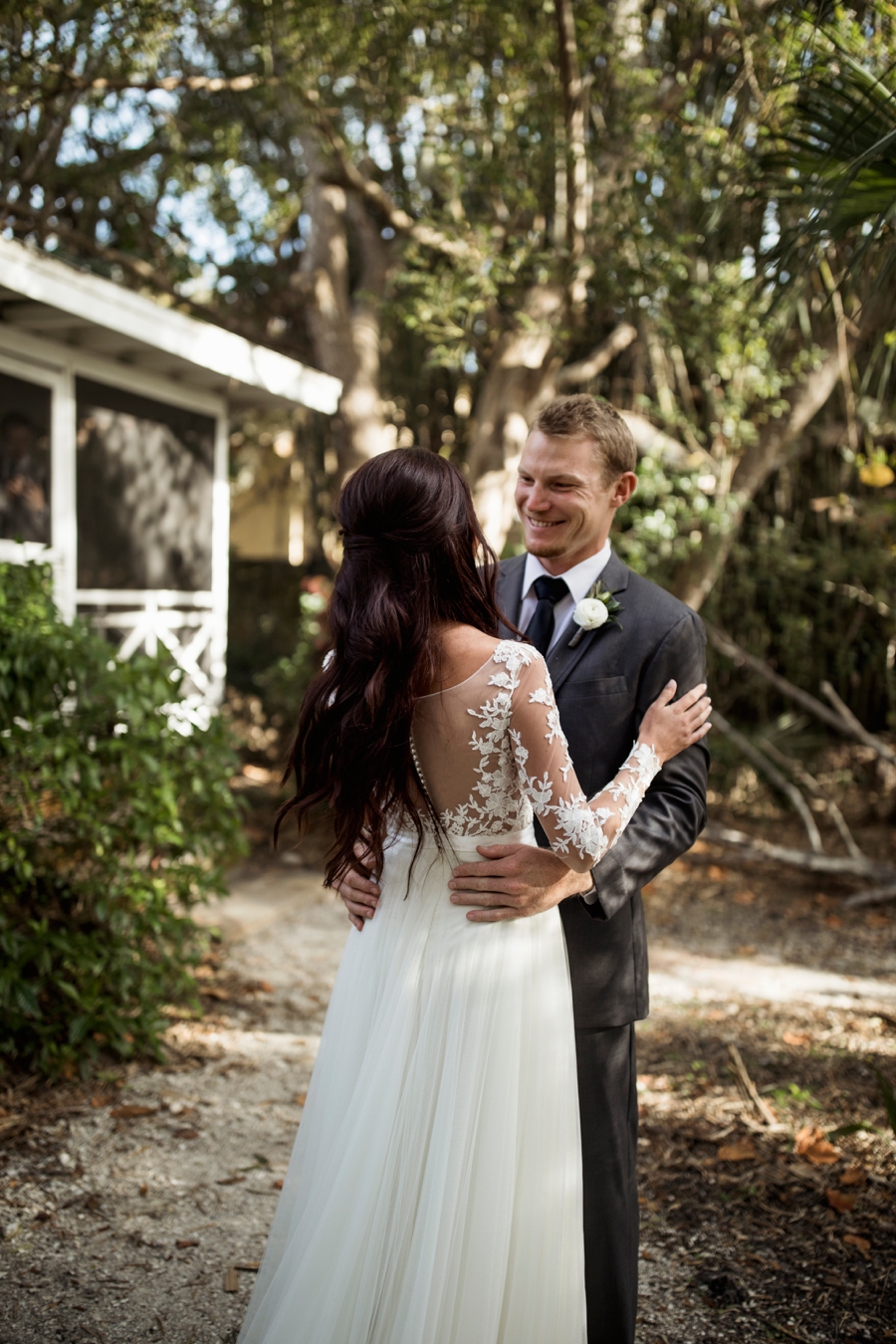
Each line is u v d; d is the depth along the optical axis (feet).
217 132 21.08
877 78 7.98
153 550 17.53
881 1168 8.38
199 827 11.18
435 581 4.84
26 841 9.60
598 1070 5.81
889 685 21.67
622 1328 5.71
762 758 19.89
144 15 14.92
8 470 13.94
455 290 17.13
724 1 15.06
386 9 16.01
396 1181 4.93
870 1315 6.57
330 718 4.99
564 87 16.01
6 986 8.91
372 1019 5.26
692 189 16.21
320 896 16.40
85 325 14.06
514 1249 5.08
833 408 22.09
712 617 21.42
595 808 4.88
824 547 21.79
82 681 9.91
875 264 10.16
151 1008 10.14
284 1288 5.16
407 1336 4.66
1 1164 8.02
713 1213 7.77
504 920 5.11
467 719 4.80
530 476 6.19
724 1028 11.46
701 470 19.90
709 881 17.93
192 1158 8.34
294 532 33.71
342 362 21.63
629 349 22.48
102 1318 6.32
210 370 17.22
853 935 15.20
